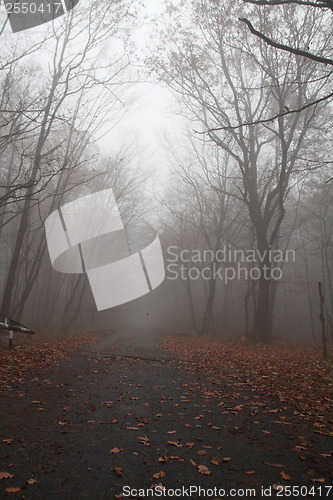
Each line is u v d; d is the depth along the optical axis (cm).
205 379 822
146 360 1120
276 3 691
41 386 664
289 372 903
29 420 462
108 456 354
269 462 347
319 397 632
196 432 437
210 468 332
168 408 551
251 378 830
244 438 417
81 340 1744
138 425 458
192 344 1809
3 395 582
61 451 362
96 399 589
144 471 323
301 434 434
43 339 1509
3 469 316
